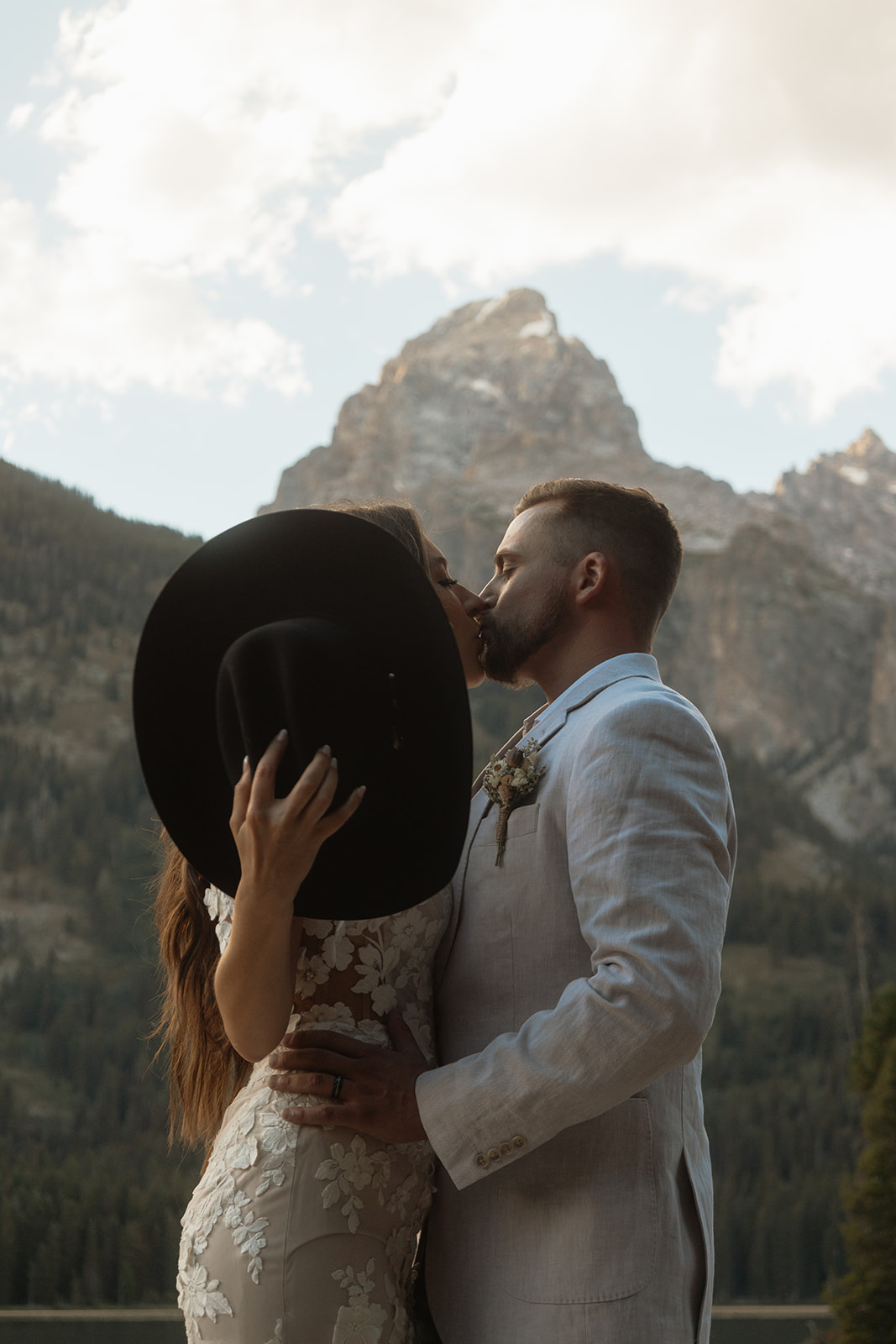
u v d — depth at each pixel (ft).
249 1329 6.89
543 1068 6.63
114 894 462.60
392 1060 7.32
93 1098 361.10
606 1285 6.89
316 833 6.61
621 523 8.78
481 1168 6.82
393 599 7.32
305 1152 7.15
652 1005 6.45
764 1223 294.87
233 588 7.55
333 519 7.46
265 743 6.83
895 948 484.74
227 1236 7.12
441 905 8.01
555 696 8.82
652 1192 7.16
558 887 7.61
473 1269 7.30
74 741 551.18
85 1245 267.80
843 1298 108.78
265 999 7.02
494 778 8.06
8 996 405.18
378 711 7.20
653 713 7.32
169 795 7.58
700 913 6.73
